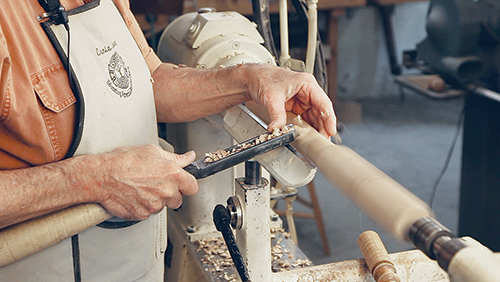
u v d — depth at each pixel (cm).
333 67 426
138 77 93
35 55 75
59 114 78
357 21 480
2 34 68
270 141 79
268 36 122
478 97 195
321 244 265
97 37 84
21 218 71
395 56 483
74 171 74
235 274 101
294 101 94
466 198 209
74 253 84
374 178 62
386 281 80
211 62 110
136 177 77
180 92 104
